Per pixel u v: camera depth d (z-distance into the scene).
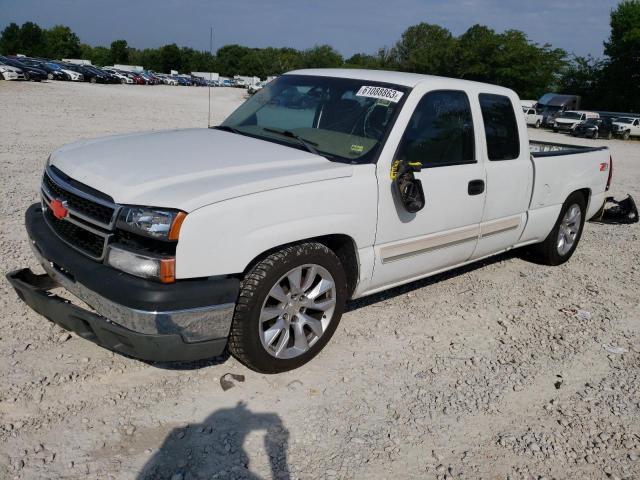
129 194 3.08
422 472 2.95
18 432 2.91
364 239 3.85
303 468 2.89
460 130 4.51
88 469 2.72
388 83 4.27
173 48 108.81
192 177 3.29
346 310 4.71
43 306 3.38
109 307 3.05
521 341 4.48
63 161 3.68
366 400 3.50
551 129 41.06
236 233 3.14
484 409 3.54
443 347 4.25
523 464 3.08
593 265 6.55
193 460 2.86
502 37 57.97
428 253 4.41
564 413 3.57
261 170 3.51
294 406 3.37
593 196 6.44
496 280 5.77
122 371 3.52
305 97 4.55
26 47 109.81
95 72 55.84
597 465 3.13
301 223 3.42
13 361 3.48
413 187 3.88
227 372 3.63
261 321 3.40
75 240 3.37
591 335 4.69
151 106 28.02
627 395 3.83
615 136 36.59
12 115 17.77
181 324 3.02
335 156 3.93
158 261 2.97
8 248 5.26
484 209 4.79
